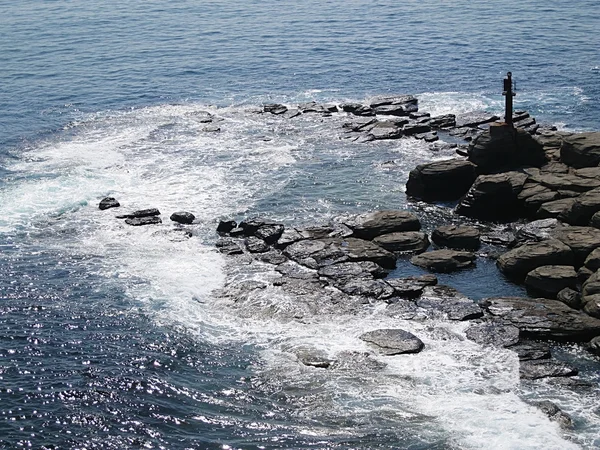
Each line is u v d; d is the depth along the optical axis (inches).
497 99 3501.5
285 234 2268.7
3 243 2263.8
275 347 1777.8
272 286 2017.7
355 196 2568.9
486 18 5187.0
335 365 1704.0
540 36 4628.4
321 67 4146.2
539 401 1565.0
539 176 2452.0
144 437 1473.9
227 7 5856.3
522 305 1877.5
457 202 2532.0
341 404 1579.7
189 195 2596.0
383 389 1621.6
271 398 1605.6
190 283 2044.8
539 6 5506.9
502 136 2546.8
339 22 5231.3
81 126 3299.7
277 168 2805.1
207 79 3981.3
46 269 2117.4
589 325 1776.6
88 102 3624.5
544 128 3016.7
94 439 1461.6
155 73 4092.0
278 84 3875.5
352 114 3373.5
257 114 3420.3
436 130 3139.8
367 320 1863.9
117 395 1593.3
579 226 2171.5
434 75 3922.2
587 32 4682.6
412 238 2218.3
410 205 2507.4
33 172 2780.5
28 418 1508.4
